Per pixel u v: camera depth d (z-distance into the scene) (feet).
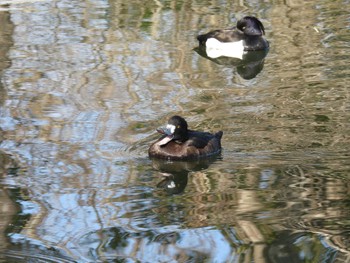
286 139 47.85
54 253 33.30
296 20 75.72
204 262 32.24
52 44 69.31
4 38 71.26
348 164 43.65
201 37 69.10
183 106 53.93
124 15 78.18
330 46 67.15
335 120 50.29
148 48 68.28
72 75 60.95
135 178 43.21
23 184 42.11
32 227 36.50
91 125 50.80
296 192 40.14
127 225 36.58
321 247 33.53
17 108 54.03
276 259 32.45
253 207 38.47
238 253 33.06
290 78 59.57
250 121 50.88
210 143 46.65
